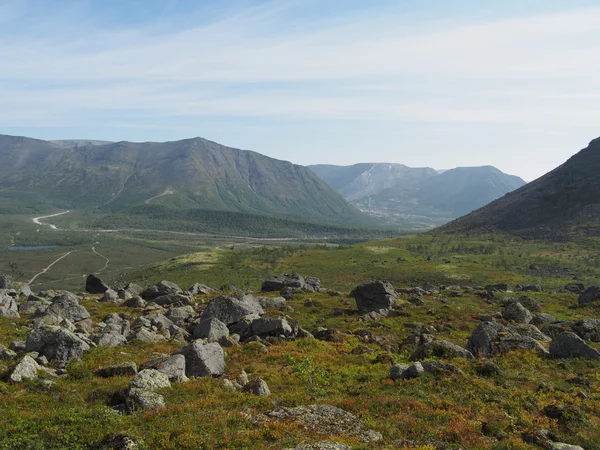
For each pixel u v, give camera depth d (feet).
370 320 199.62
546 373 109.19
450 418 75.51
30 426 62.54
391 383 97.19
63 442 58.08
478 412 79.66
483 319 199.00
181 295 244.83
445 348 122.93
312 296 277.03
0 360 103.30
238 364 120.47
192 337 155.43
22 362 93.30
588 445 68.28
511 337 131.95
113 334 136.46
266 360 126.00
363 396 87.25
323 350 140.67
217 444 57.67
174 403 77.20
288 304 243.81
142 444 54.95
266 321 163.12
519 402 85.30
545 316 197.36
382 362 126.72
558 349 125.08
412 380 97.30
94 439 58.18
